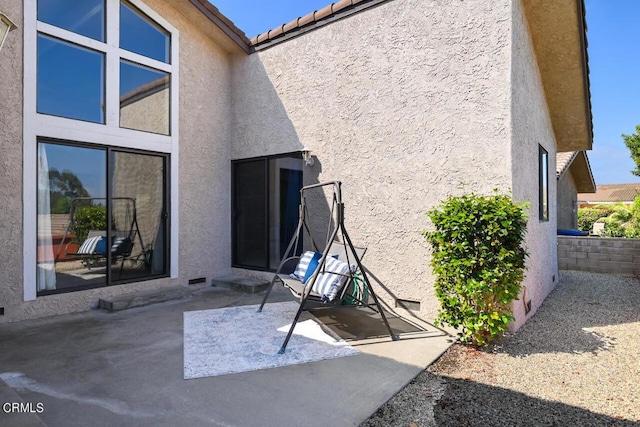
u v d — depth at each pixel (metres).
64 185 5.95
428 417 3.11
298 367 4.00
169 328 5.24
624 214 18.38
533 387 3.64
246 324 5.41
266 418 3.04
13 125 5.41
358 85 6.46
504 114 5.04
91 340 4.77
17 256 5.46
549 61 6.73
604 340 4.89
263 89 7.96
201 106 7.95
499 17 5.09
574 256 10.49
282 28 7.47
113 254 6.54
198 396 3.38
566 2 5.55
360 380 3.71
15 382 3.62
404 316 5.85
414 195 5.83
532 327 5.40
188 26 7.68
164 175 7.34
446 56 5.52
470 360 4.27
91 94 6.25
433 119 5.64
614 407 3.28
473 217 4.48
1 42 3.48
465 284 4.52
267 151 7.85
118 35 6.54
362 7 6.38
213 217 8.21
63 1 5.91
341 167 6.68
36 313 5.64
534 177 6.43
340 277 5.07
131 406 3.20
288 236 7.62
